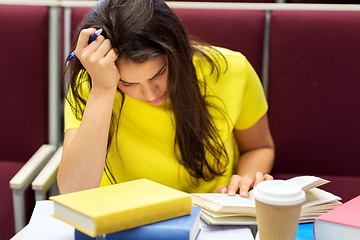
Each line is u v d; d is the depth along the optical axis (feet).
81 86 3.80
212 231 2.80
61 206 2.45
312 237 2.75
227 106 4.04
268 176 3.72
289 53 5.06
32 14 5.21
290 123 5.16
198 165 3.97
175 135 3.85
